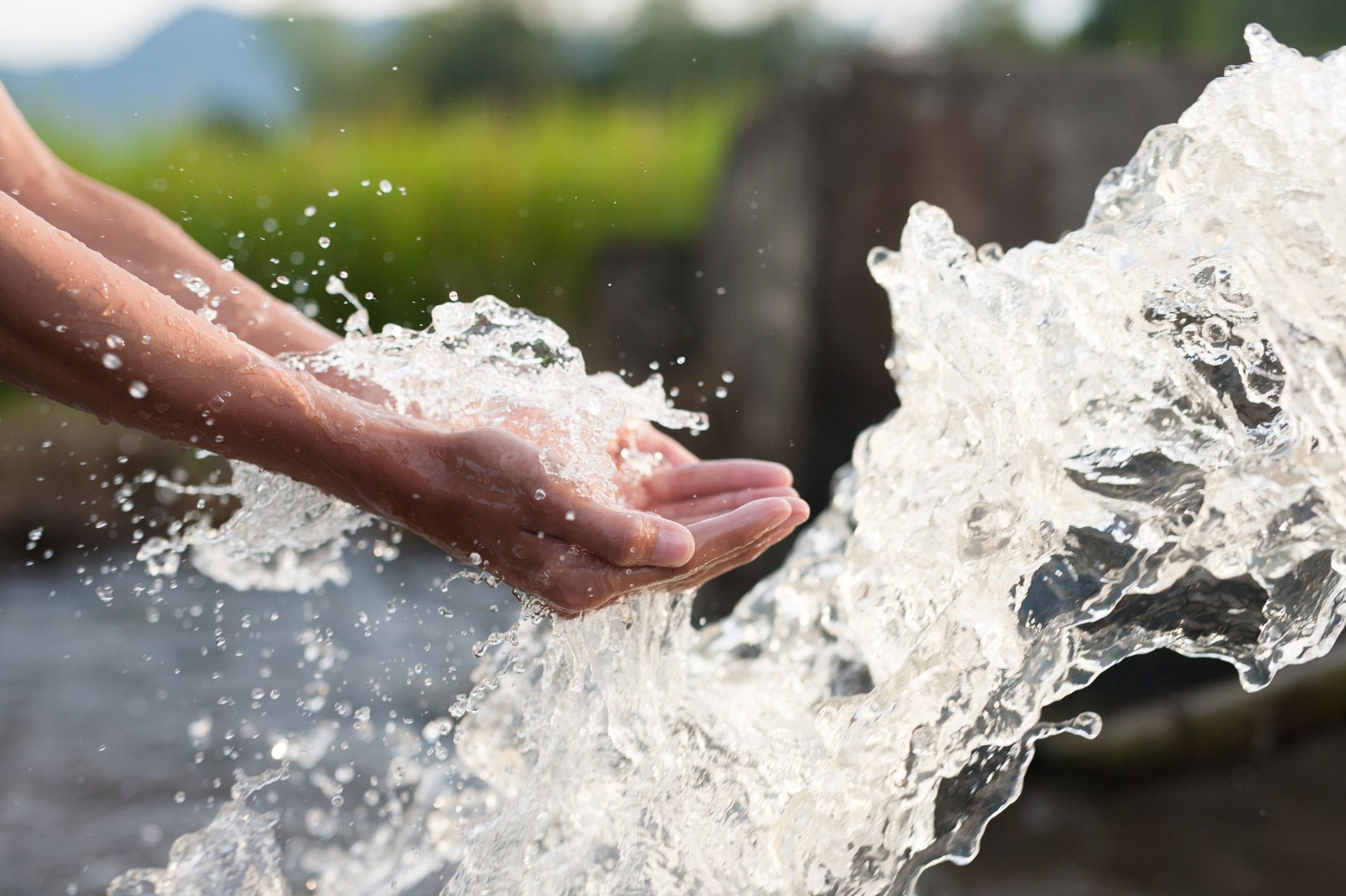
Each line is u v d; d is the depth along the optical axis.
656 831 1.13
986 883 1.76
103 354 0.87
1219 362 1.04
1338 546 1.01
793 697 1.31
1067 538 1.08
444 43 9.44
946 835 1.07
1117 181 1.15
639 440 1.26
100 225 1.22
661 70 9.60
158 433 0.94
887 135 3.90
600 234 5.83
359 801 1.79
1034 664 1.08
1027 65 3.85
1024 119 3.81
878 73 3.95
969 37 6.67
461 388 1.15
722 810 1.12
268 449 0.96
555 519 0.94
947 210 3.85
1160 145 1.11
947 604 1.11
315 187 5.91
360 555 3.56
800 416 4.00
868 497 1.32
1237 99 1.05
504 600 2.79
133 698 2.43
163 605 3.16
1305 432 1.00
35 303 0.85
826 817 1.06
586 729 1.15
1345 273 0.98
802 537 1.48
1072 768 2.14
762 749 1.18
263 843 1.32
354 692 2.28
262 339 1.22
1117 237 1.11
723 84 8.74
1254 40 1.06
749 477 1.19
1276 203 1.01
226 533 1.25
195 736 2.18
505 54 9.43
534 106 7.65
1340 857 1.82
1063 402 1.10
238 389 0.92
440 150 6.42
